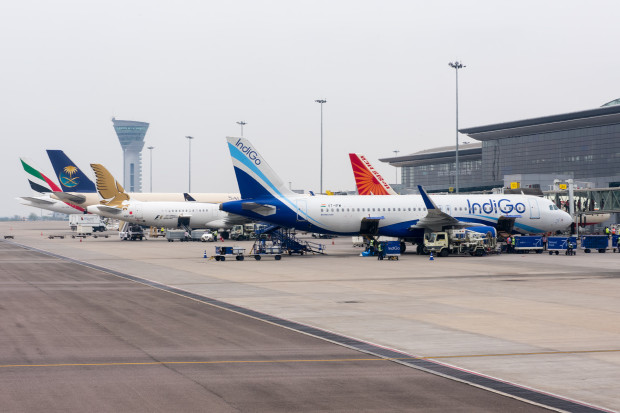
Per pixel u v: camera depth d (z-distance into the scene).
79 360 21.94
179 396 17.53
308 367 21.06
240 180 72.81
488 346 24.59
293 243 77.00
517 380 19.53
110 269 58.53
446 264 62.69
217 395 17.66
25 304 36.00
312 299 38.16
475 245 72.50
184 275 52.91
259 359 22.23
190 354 22.97
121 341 25.33
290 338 26.06
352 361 21.98
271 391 18.11
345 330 27.92
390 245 68.50
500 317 31.48
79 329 28.00
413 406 16.73
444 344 24.94
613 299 37.94
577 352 23.58
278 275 52.75
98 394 17.69
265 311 33.41
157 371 20.42
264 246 71.50
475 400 17.31
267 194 73.25
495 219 77.81
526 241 77.44
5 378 19.42
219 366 21.16
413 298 38.53
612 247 89.62
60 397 17.38
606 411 16.47
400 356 22.81
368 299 38.09
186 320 30.52
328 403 16.95
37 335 26.53
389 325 29.20
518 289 42.81
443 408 16.56
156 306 35.22
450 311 33.41
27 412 16.02
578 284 45.62
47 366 21.03
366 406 16.70
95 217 164.75
